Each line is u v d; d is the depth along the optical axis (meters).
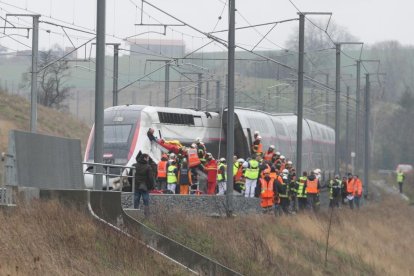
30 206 60.28
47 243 54.78
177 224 79.12
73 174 73.06
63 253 54.12
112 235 61.34
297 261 89.06
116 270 56.50
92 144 110.50
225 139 125.56
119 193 67.69
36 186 65.81
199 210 92.81
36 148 66.25
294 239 98.44
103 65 77.25
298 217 107.81
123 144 107.88
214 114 124.94
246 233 88.19
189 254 68.81
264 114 141.62
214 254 75.38
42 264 50.28
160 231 74.50
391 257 117.94
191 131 118.69
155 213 78.62
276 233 96.62
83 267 53.50
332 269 94.81
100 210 65.94
